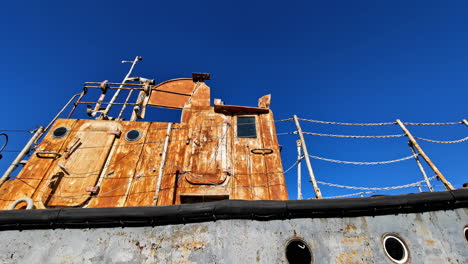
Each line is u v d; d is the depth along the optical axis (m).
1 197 5.60
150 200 6.05
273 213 4.03
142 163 6.77
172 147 7.21
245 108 7.94
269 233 3.91
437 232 4.35
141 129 7.55
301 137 6.10
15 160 5.30
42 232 3.72
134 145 7.14
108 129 7.34
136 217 3.80
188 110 8.42
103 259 3.55
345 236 4.08
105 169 6.50
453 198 4.58
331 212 4.22
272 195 6.26
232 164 6.72
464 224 4.52
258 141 7.31
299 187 7.07
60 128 7.14
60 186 5.93
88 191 5.94
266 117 7.96
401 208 4.42
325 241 3.99
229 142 7.21
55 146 6.72
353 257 3.91
